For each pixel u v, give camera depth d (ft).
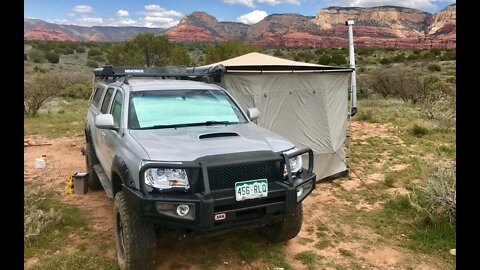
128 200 12.46
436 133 39.58
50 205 20.25
